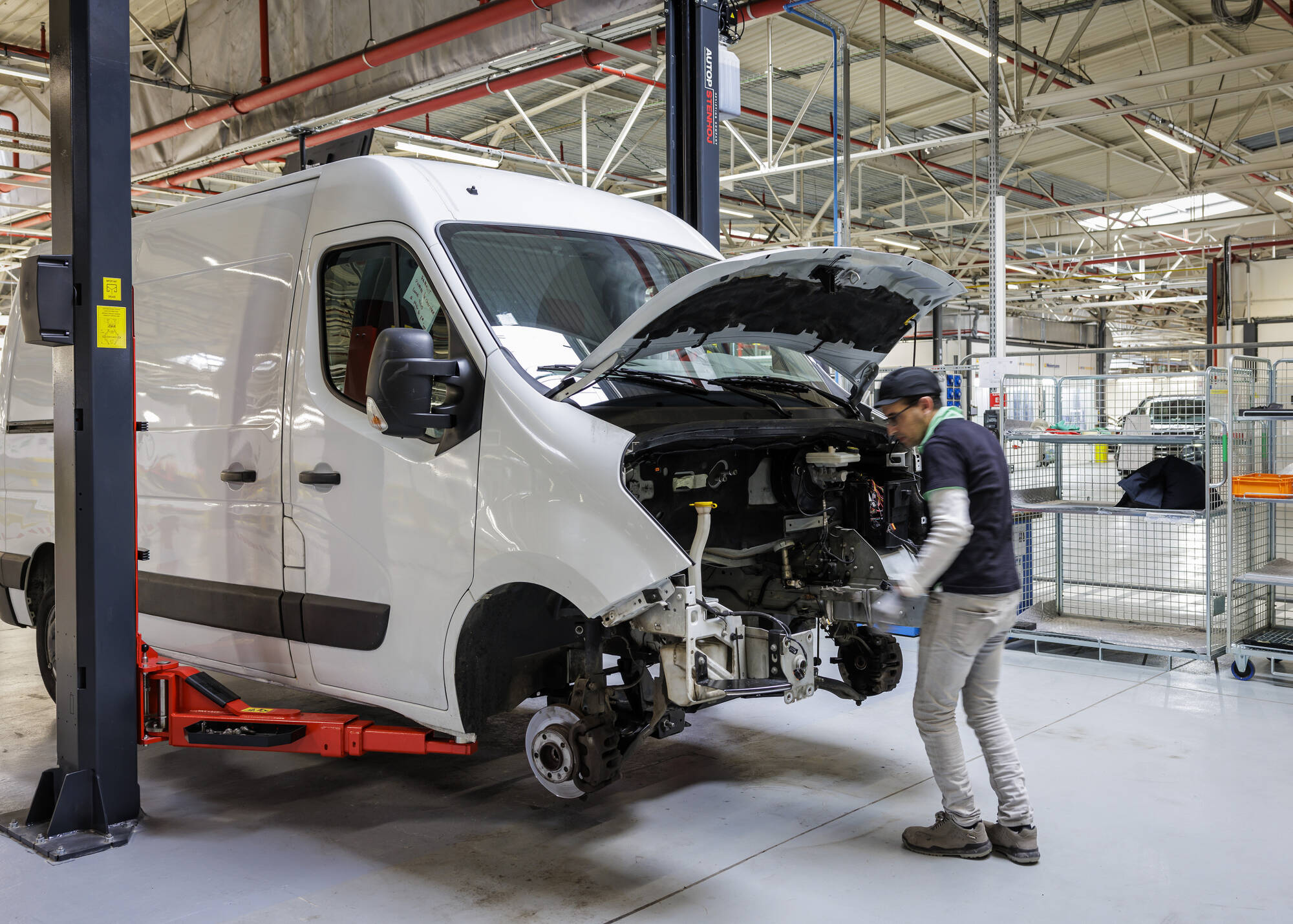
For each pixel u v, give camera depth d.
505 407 3.38
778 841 3.69
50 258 3.72
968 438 3.37
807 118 15.88
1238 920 3.06
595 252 4.08
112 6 3.78
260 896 3.28
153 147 12.61
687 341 3.68
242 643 4.27
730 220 22.12
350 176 3.97
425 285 3.65
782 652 3.42
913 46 13.21
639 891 3.30
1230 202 22.44
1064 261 23.98
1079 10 12.09
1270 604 6.66
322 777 4.47
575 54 9.78
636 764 4.57
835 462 3.85
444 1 8.76
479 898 3.25
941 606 3.44
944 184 20.33
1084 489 7.38
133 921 3.11
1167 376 6.30
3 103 13.34
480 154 14.09
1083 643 6.32
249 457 4.21
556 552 3.21
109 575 3.80
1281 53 9.54
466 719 3.58
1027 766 4.42
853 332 4.23
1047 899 3.21
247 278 4.32
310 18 9.93
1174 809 3.92
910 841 3.59
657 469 3.57
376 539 3.72
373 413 3.36
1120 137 17.58
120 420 3.83
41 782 3.87
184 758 4.77
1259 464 6.80
